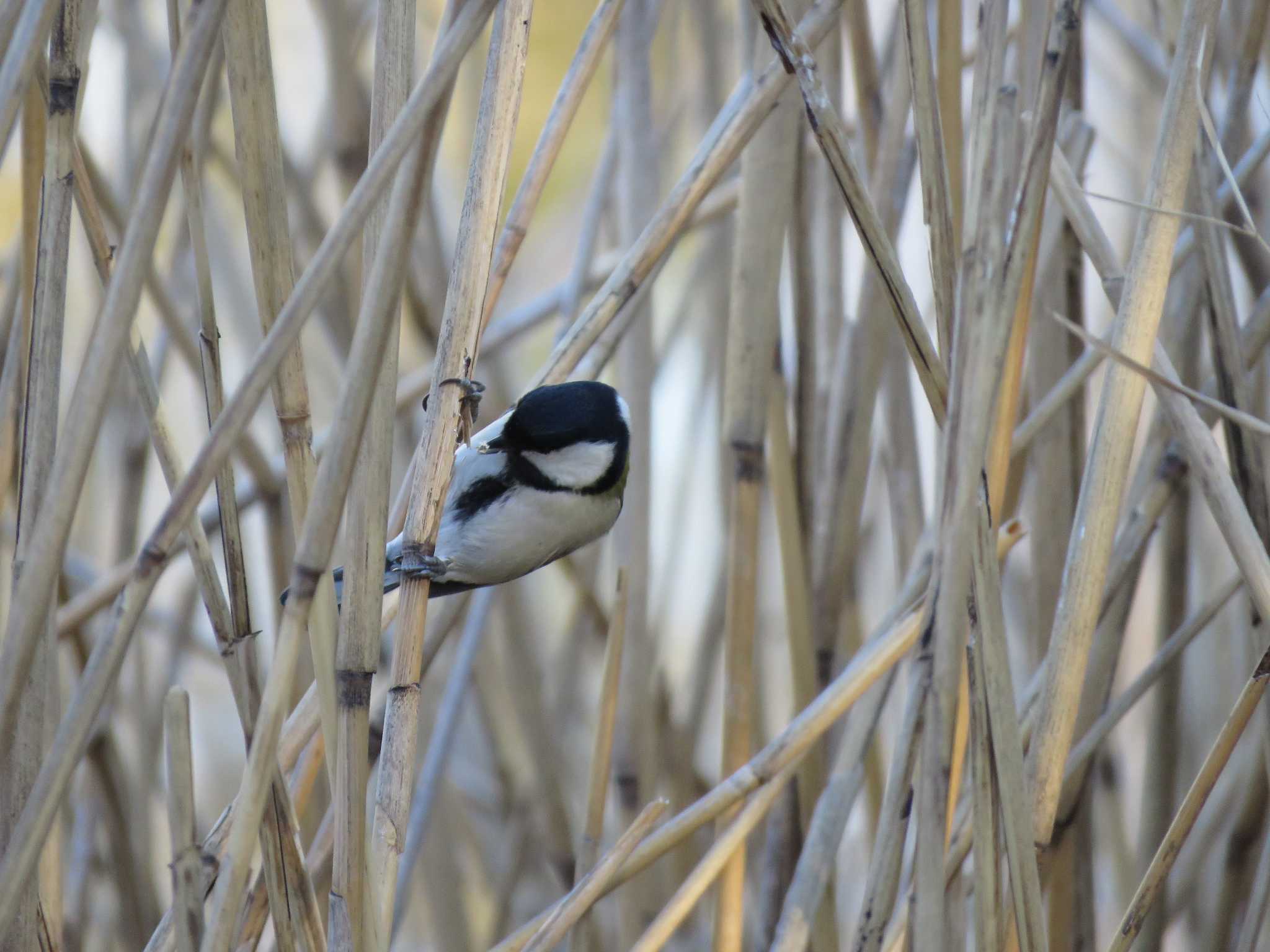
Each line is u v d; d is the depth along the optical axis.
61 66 3.91
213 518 8.00
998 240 3.50
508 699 8.80
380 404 3.83
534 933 5.15
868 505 8.52
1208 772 4.30
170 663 7.90
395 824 4.16
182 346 7.20
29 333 4.78
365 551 3.80
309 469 3.88
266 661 9.52
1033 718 4.96
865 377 6.38
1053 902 5.85
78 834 7.14
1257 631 5.43
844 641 7.08
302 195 7.88
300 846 3.91
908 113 5.95
